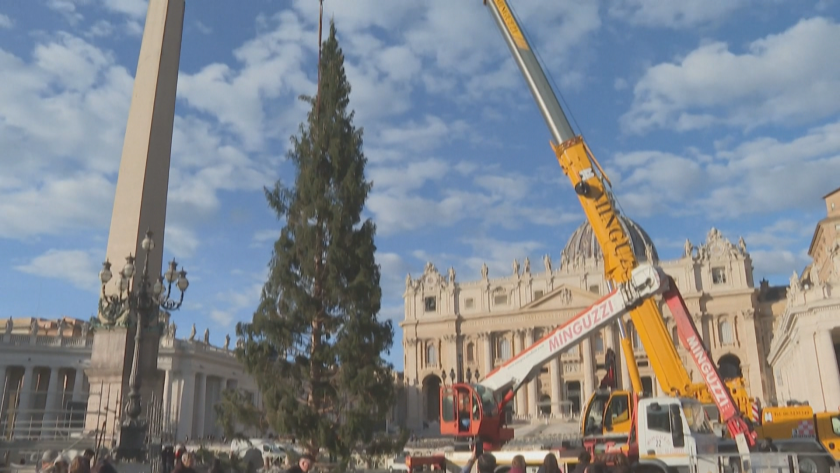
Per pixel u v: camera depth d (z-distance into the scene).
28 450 23.17
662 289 20.73
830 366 49.91
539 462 19.44
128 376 25.42
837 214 70.25
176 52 28.98
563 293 107.56
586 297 105.81
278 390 20.45
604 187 21.94
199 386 75.69
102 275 22.00
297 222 22.67
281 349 21.23
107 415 24.80
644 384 92.06
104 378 25.48
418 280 121.31
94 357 25.73
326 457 21.52
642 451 18.75
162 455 21.80
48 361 64.31
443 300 117.69
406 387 115.94
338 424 20.61
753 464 17.77
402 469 22.44
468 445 21.70
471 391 22.14
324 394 21.16
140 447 18.39
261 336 21.31
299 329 21.53
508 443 22.55
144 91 27.52
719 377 19.75
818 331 50.97
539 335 109.12
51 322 81.62
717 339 99.94
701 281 102.81
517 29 23.72
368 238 22.61
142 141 26.88
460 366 113.88
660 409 18.78
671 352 20.52
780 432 30.09
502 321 111.88
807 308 51.91
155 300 21.50
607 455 18.53
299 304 21.30
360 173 23.50
